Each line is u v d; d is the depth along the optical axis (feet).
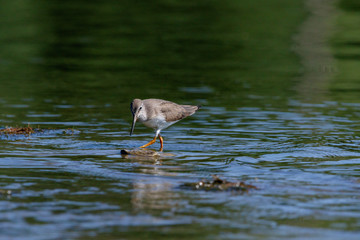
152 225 28.63
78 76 84.12
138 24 121.49
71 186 35.55
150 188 35.27
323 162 42.55
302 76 85.35
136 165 41.50
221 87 77.71
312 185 36.14
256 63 94.48
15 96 70.08
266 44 107.34
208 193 34.22
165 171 39.78
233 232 27.84
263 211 30.94
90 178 37.63
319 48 104.88
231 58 97.55
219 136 52.11
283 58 97.86
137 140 50.70
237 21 123.03
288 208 31.42
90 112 62.75
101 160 42.93
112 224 28.66
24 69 87.92
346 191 34.76
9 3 138.10
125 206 31.55
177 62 94.53
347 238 27.22
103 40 108.99
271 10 131.03
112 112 63.10
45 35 111.55
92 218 29.55
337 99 70.13
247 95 72.64
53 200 32.50
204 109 64.54
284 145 48.16
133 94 72.74
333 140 49.96
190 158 44.04
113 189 34.99
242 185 35.73
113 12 132.05
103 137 51.57
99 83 79.61
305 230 28.17
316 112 62.75
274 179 37.65
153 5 139.95
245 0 142.20
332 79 83.25
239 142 49.55
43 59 95.40
